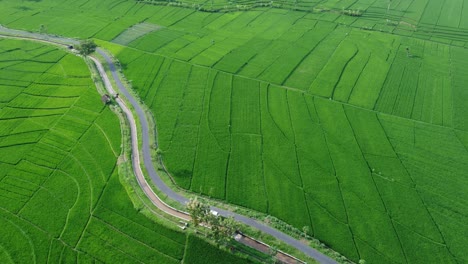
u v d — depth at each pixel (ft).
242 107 413.39
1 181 323.57
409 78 465.88
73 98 424.87
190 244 272.10
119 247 274.16
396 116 401.49
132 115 401.49
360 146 361.51
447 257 269.23
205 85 449.89
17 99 420.36
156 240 278.05
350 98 428.56
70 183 322.96
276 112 406.21
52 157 347.97
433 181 326.24
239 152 354.54
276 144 363.56
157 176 327.88
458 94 435.94
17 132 375.04
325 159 347.15
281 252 267.39
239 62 497.05
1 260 266.16
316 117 398.62
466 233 285.02
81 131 378.12
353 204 305.73
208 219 264.52
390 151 355.56
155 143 363.15
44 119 393.70
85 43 501.97
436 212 300.20
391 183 324.19
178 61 498.69
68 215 296.71
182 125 387.14
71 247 274.77
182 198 309.42
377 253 271.28
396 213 299.17
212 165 340.18
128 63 494.59
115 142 364.38
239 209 299.17
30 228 287.07
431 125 388.98
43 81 452.76
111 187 319.06
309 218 294.46
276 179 327.06
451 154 353.72
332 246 274.98
